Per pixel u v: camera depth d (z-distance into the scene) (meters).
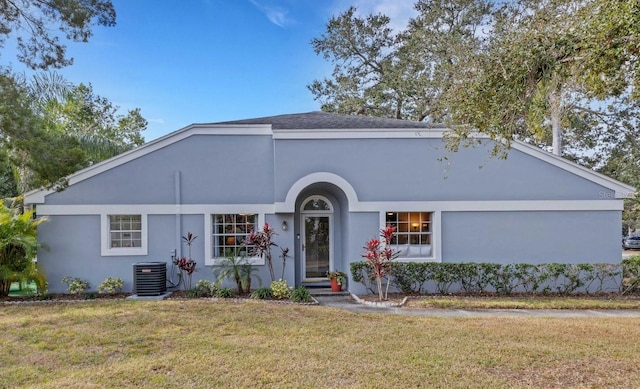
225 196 12.69
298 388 4.92
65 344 6.59
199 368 5.55
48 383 5.07
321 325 7.92
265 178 12.82
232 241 12.90
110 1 11.98
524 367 5.63
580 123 21.05
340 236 13.99
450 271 11.95
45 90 14.66
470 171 12.72
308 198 14.05
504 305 10.28
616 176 24.75
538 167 12.77
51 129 13.63
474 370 5.51
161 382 5.09
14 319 8.20
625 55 5.17
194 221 12.59
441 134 12.66
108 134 33.97
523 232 12.67
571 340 6.96
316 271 13.96
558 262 12.62
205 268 12.52
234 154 12.79
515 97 6.55
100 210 12.27
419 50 23.97
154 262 12.26
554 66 6.09
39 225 12.05
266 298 11.18
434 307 10.29
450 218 12.66
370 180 12.58
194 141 12.70
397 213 12.80
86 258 12.18
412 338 7.06
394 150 12.65
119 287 12.02
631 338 7.12
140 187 12.46
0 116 9.70
